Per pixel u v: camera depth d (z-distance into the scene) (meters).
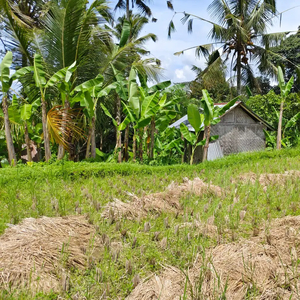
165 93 10.33
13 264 2.53
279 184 6.23
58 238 3.07
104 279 2.59
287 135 16.64
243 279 2.54
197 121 10.19
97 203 4.29
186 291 2.39
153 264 2.88
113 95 11.12
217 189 5.71
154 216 4.14
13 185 5.70
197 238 3.47
